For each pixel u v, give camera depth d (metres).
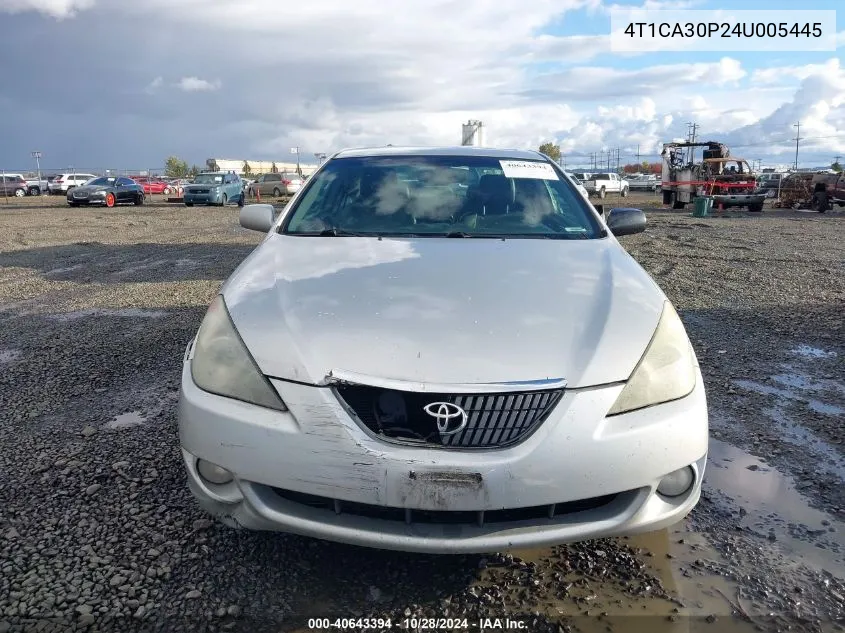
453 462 1.94
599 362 2.10
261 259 2.84
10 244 12.27
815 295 7.00
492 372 2.02
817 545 2.50
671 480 2.17
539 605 2.17
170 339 5.24
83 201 26.42
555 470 1.98
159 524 2.58
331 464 1.99
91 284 7.88
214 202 27.56
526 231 3.24
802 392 4.05
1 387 4.12
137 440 3.33
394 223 3.28
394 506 1.97
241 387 2.13
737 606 2.17
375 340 2.12
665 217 20.31
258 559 2.37
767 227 16.12
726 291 7.27
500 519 2.04
